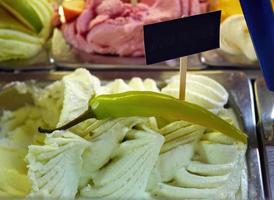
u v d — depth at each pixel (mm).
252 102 442
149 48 352
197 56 525
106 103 354
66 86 380
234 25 528
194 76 426
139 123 368
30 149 345
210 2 562
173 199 362
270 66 389
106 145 357
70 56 544
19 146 427
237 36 522
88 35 542
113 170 356
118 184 354
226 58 523
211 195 362
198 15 352
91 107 356
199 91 409
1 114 456
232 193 364
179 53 363
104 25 530
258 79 470
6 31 522
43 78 488
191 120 361
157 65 513
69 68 526
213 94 409
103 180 355
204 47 369
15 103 463
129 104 352
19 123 451
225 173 371
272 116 427
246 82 465
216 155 374
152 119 376
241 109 436
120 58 540
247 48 515
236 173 372
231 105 443
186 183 367
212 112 384
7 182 383
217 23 362
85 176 361
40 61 534
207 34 364
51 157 344
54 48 557
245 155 390
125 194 355
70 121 361
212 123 365
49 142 348
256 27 371
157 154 358
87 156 356
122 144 360
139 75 495
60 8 573
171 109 355
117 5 540
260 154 397
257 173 378
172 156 367
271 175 376
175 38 355
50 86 426
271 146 399
